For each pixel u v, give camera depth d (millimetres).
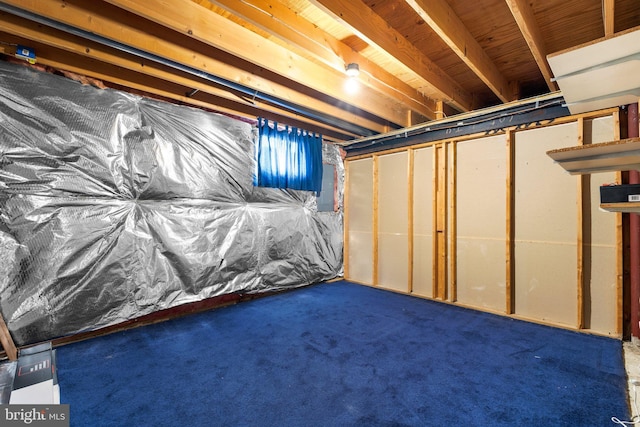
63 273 2418
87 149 2539
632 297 2494
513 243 3164
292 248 4023
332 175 4652
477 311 3295
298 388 1887
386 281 4316
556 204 2914
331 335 2666
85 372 2074
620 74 1736
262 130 3635
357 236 4707
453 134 3512
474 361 2195
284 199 3949
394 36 2254
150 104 2900
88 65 2496
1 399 1299
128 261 2725
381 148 4277
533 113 2938
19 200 2262
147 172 2838
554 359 2215
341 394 1824
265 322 2988
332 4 1778
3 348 2191
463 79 3059
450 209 3607
